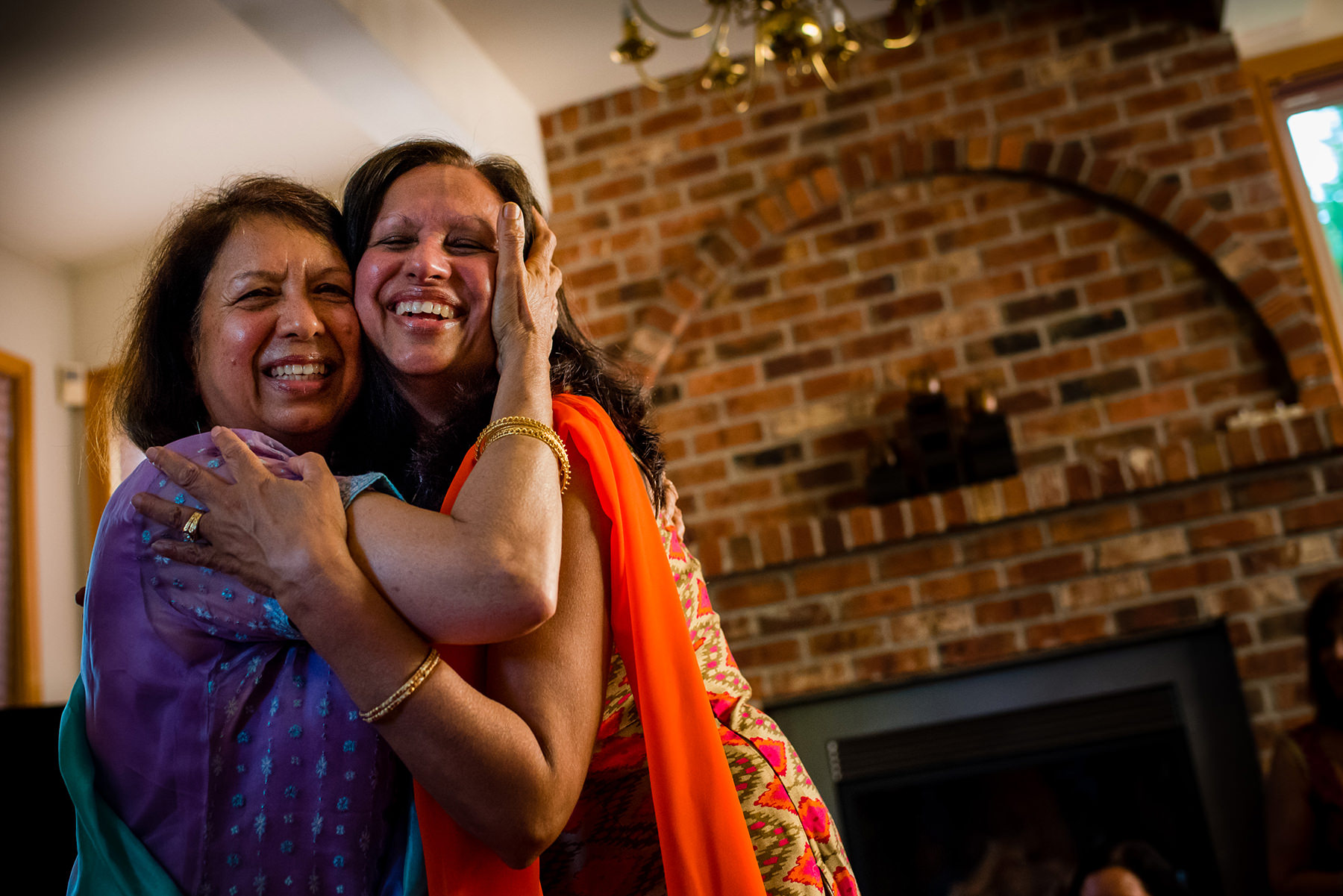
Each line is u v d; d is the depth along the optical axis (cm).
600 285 386
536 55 372
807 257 379
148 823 92
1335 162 371
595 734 90
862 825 351
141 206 408
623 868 99
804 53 268
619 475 99
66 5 301
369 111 332
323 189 123
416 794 90
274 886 91
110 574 93
